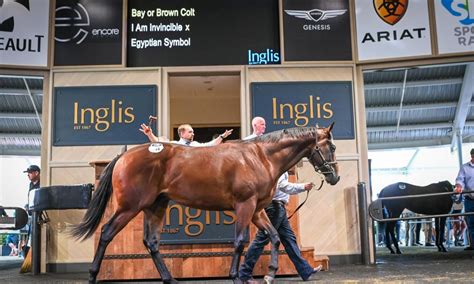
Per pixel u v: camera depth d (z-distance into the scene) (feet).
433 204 26.53
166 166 13.74
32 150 41.14
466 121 40.83
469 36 22.00
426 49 21.98
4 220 19.94
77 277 17.93
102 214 14.01
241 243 13.29
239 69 21.94
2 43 21.29
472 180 24.57
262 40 22.41
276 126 21.65
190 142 17.26
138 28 22.27
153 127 21.36
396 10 22.25
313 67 22.06
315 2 22.41
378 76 31.65
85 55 21.76
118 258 16.47
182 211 16.72
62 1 22.06
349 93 22.00
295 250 15.42
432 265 19.16
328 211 21.20
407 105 35.86
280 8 22.26
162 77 21.76
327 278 15.93
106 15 22.04
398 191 26.71
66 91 21.52
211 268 16.56
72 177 21.01
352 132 21.76
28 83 29.35
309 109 21.80
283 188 15.19
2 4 21.52
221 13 22.52
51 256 20.42
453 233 34.83
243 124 21.61
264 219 14.39
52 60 21.59
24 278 17.76
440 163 51.60
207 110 31.63
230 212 16.75
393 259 22.53
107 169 14.10
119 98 21.56
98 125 21.36
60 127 21.30
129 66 22.02
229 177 13.51
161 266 14.12
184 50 22.20
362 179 21.52
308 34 22.20
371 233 20.83
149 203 13.61
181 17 22.40
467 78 31.81
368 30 22.26
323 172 14.40
